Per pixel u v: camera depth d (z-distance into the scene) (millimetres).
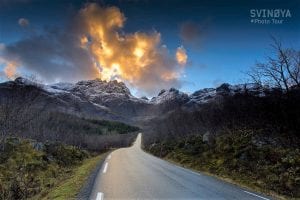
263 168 17812
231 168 20312
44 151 27594
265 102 22062
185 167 23547
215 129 30859
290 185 14617
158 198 11422
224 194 12320
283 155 18359
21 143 25453
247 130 24500
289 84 20359
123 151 52812
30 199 13453
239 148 22562
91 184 14562
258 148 20703
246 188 13875
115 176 17656
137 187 13805
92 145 65312
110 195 11898
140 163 26891
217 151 25516
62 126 52156
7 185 15539
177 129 48031
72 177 18250
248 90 25234
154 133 81812
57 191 13273
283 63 20344
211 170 21781
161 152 42188
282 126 20797
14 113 28297
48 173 21656
